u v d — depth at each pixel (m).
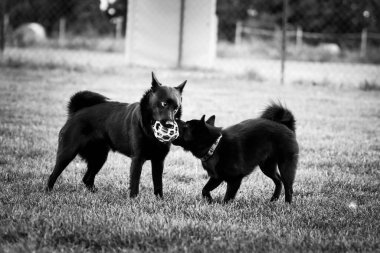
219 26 49.50
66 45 36.88
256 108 14.64
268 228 5.55
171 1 25.66
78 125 7.07
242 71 24.23
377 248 5.00
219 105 14.91
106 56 31.44
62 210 5.98
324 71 27.08
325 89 19.77
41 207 6.12
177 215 5.90
